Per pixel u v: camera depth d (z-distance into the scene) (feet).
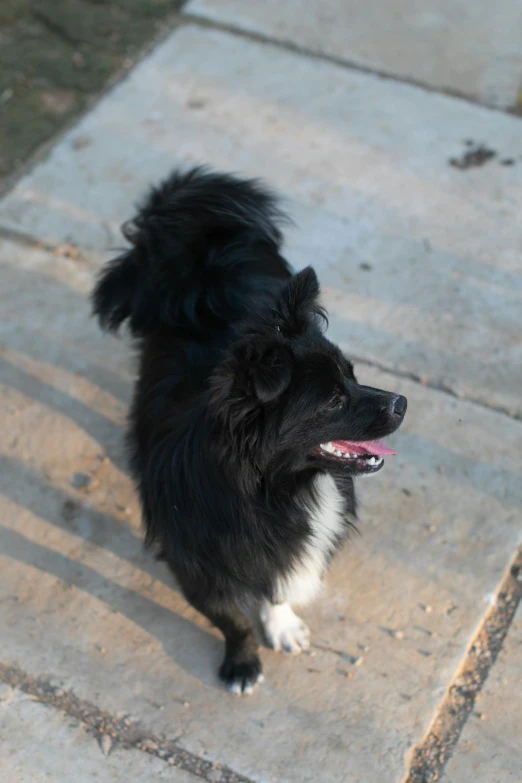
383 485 6.39
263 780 5.64
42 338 6.97
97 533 6.31
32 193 7.57
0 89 8.11
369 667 5.90
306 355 5.33
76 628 6.04
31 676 5.90
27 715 5.81
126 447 6.35
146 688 5.88
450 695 5.85
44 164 7.72
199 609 5.81
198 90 8.11
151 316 5.98
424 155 7.72
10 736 5.76
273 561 5.57
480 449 6.50
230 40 8.41
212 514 5.41
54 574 6.19
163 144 7.79
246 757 5.69
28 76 8.19
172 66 8.25
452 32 8.44
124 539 6.29
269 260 6.12
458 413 6.62
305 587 5.79
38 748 5.73
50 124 7.93
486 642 5.98
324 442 5.45
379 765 5.66
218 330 5.82
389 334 6.92
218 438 5.21
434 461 6.46
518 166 7.64
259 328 5.38
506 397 6.68
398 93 8.07
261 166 7.66
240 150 7.75
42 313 7.06
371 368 6.79
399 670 5.89
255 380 5.00
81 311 7.06
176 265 5.94
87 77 8.19
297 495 5.56
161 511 5.55
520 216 7.40
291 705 5.82
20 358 6.89
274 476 5.41
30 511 6.39
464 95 8.05
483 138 7.80
